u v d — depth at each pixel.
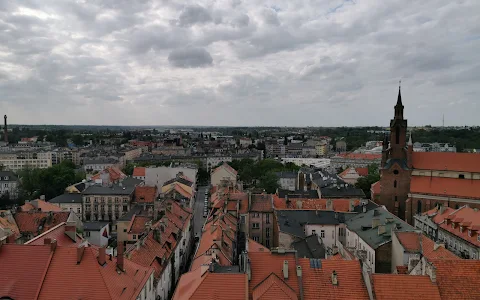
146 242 89.69
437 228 118.25
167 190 187.38
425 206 150.75
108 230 146.88
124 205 175.50
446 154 153.75
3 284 59.00
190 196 176.88
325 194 159.38
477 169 146.12
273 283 60.19
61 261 61.44
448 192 147.00
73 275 59.78
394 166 155.25
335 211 126.44
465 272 60.75
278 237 111.25
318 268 64.38
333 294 61.00
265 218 126.25
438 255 75.25
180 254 111.94
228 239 92.31
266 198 131.25
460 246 104.44
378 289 60.03
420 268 64.88
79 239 82.81
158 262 87.19
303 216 121.62
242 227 123.38
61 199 179.12
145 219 121.19
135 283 66.06
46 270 60.28
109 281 60.22
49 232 75.94
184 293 63.47
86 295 57.62
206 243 92.00
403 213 155.75
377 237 94.50
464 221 107.81
